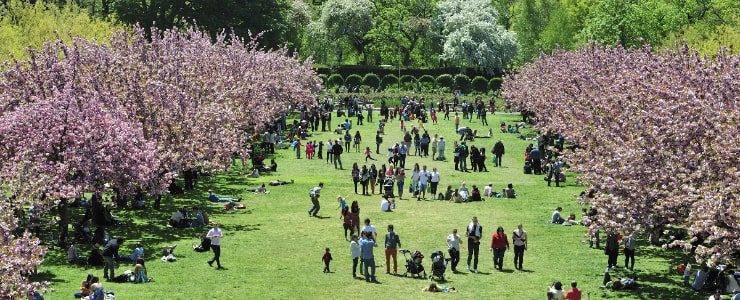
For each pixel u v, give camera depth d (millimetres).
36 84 51250
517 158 83625
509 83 129750
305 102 110312
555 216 52812
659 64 48031
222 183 67438
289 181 68188
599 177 40594
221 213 55438
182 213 50656
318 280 39750
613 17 127562
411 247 46250
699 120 36500
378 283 39438
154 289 37531
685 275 38469
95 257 41125
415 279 40219
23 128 44469
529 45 171000
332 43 172125
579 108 59781
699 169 35719
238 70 77250
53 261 41750
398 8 174875
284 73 105312
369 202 60438
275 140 89875
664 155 37406
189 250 45000
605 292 37781
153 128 51969
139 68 54656
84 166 44031
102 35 96938
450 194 61688
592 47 86188
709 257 36875
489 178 71562
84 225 45500
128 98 52125
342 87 151875
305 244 47000
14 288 30797
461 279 40125
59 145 44719
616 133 43062
